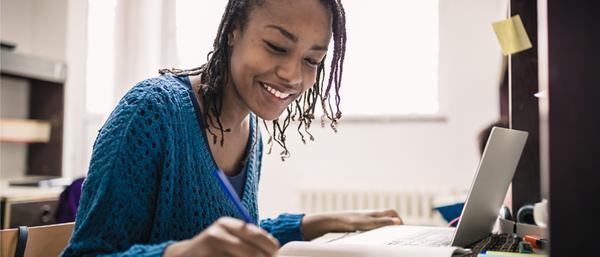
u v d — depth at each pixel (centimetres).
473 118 331
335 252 79
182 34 375
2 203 268
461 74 334
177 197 84
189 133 87
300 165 360
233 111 97
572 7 52
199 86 94
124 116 78
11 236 94
